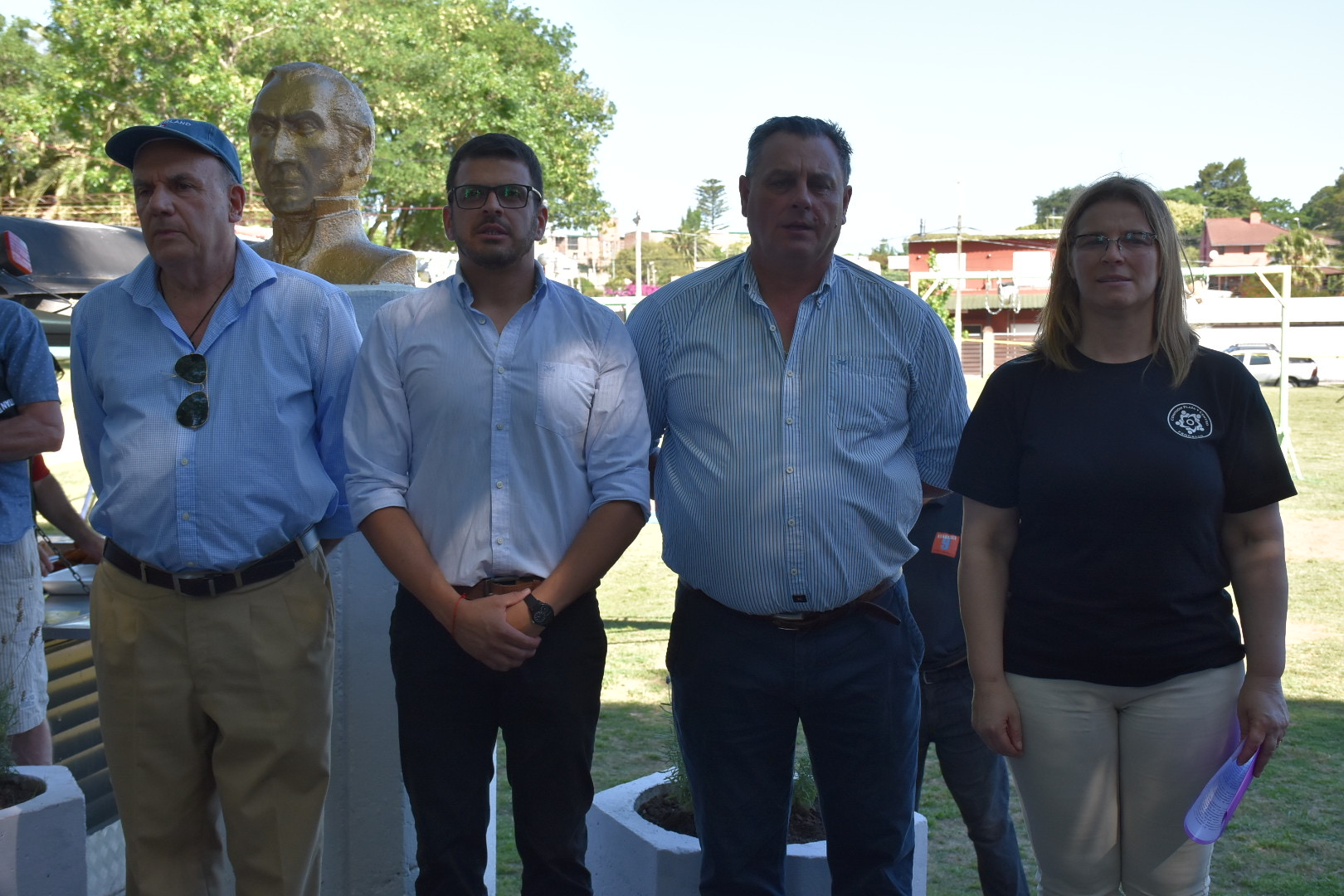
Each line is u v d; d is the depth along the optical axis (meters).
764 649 2.54
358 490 2.47
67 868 2.62
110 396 2.47
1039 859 2.51
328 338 2.61
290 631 2.50
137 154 2.46
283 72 3.53
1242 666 2.37
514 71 29.34
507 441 2.47
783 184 2.48
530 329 2.51
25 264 5.77
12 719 3.05
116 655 2.48
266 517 2.46
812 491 2.50
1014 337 31.77
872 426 2.57
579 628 2.50
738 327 2.59
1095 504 2.31
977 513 2.51
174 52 22.72
